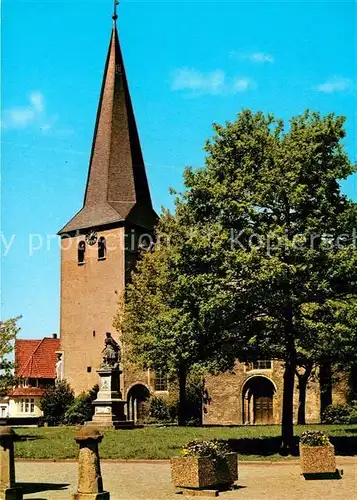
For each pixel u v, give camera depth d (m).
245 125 26.25
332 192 25.14
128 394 62.97
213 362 28.22
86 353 67.75
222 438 30.50
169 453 24.92
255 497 15.77
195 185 25.86
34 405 73.81
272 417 57.31
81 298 69.25
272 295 23.84
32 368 75.69
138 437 31.14
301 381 44.91
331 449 18.62
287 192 24.33
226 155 25.97
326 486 17.28
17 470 21.78
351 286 24.73
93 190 72.12
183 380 44.56
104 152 72.69
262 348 26.64
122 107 73.88
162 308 41.44
